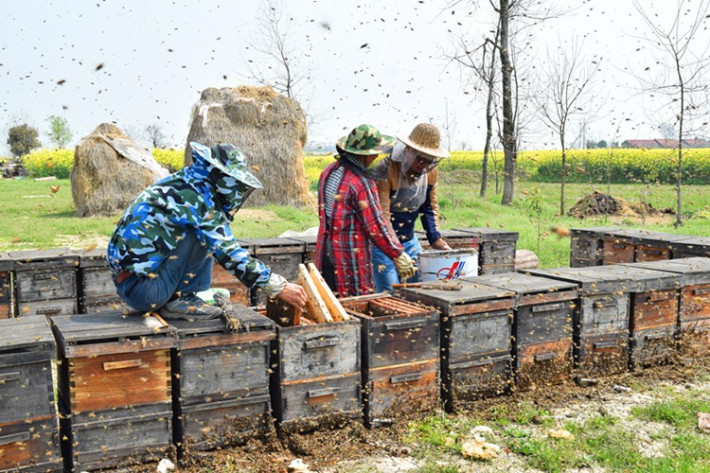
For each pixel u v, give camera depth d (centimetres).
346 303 454
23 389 307
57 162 4728
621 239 712
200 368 349
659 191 2877
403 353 401
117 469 334
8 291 571
